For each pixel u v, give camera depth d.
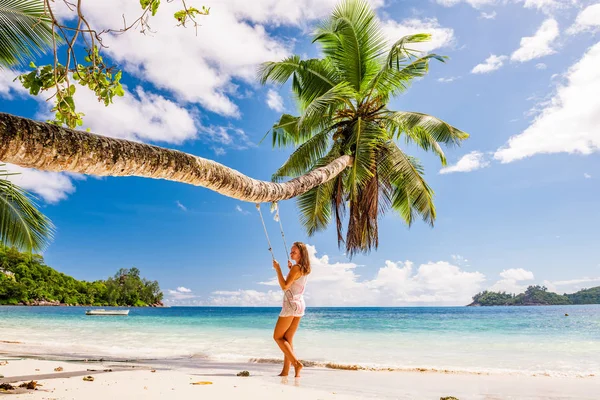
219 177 3.78
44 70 3.32
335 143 11.75
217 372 5.84
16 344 10.02
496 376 6.03
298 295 5.34
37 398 3.33
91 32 3.34
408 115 10.66
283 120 12.77
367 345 11.84
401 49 8.87
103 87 3.54
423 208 11.44
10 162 2.11
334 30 11.48
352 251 10.51
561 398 4.44
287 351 5.30
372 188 10.33
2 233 4.43
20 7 5.19
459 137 10.25
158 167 2.99
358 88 11.48
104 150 2.52
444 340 13.45
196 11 3.31
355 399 3.84
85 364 6.12
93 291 105.56
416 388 4.90
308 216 12.66
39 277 87.44
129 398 3.50
